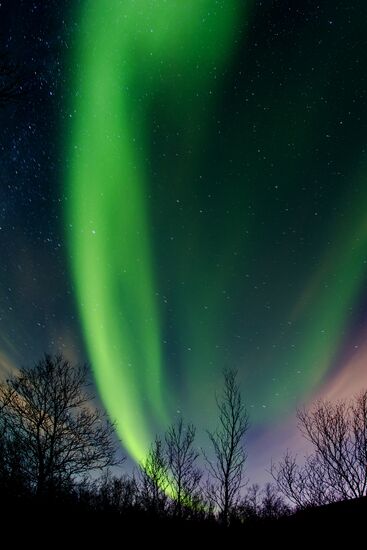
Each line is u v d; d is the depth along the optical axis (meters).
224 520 14.84
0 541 12.26
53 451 15.77
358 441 12.28
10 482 13.98
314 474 12.33
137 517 15.19
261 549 11.62
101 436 17.28
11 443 15.24
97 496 16.02
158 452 18.44
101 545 13.55
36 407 16.42
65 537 13.56
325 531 10.77
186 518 15.42
